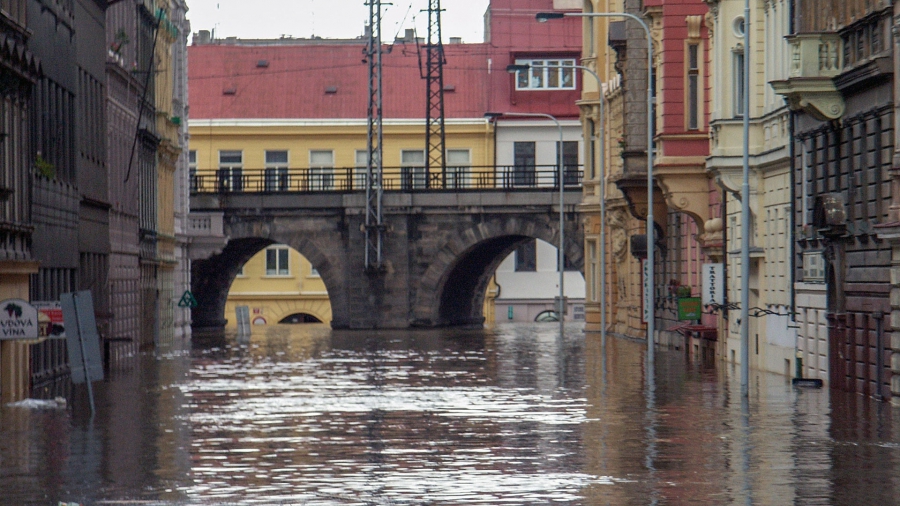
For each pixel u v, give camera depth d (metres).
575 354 93.44
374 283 142.88
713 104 78.06
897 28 53.09
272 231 143.38
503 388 62.78
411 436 43.06
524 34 171.50
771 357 73.75
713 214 85.75
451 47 173.12
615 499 30.55
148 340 110.38
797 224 68.75
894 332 53.12
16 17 62.81
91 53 84.94
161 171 121.69
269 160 169.50
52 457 38.12
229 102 170.25
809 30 62.00
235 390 62.47
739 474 34.22
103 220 88.94
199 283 152.62
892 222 52.19
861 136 58.59
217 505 30.16
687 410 51.03
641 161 100.19
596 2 127.44
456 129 169.12
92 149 85.50
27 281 64.69
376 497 31.08
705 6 86.44
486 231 141.88
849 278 60.47
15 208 62.19
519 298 179.88
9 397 59.00
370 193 142.38
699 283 91.75
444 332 135.50
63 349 75.50
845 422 46.44
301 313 181.12
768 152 73.62
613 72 121.38
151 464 36.66
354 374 73.75
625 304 120.19
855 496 30.81
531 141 169.38
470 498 30.84
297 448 40.09
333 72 172.75
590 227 131.62
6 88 60.53
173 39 126.25
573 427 45.31
